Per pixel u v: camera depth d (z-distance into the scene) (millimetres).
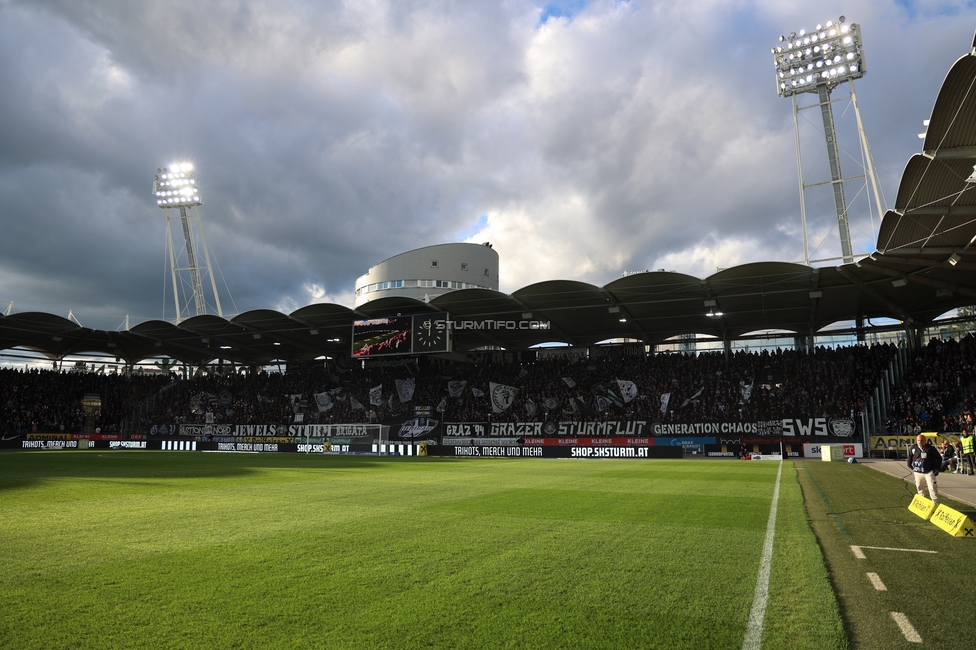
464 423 52000
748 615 5695
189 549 8508
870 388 42812
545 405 51469
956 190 21406
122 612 5660
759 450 41781
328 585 6617
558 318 49094
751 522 11141
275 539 9281
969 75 15461
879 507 13367
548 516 11867
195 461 33031
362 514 12078
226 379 64812
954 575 7262
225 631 5172
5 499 14242
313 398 59250
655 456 44906
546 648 4844
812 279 37188
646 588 6574
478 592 6387
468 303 46625
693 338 54312
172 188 63062
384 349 49750
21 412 57219
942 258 28281
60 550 8414
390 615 5617
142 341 60219
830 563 7887
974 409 35188
